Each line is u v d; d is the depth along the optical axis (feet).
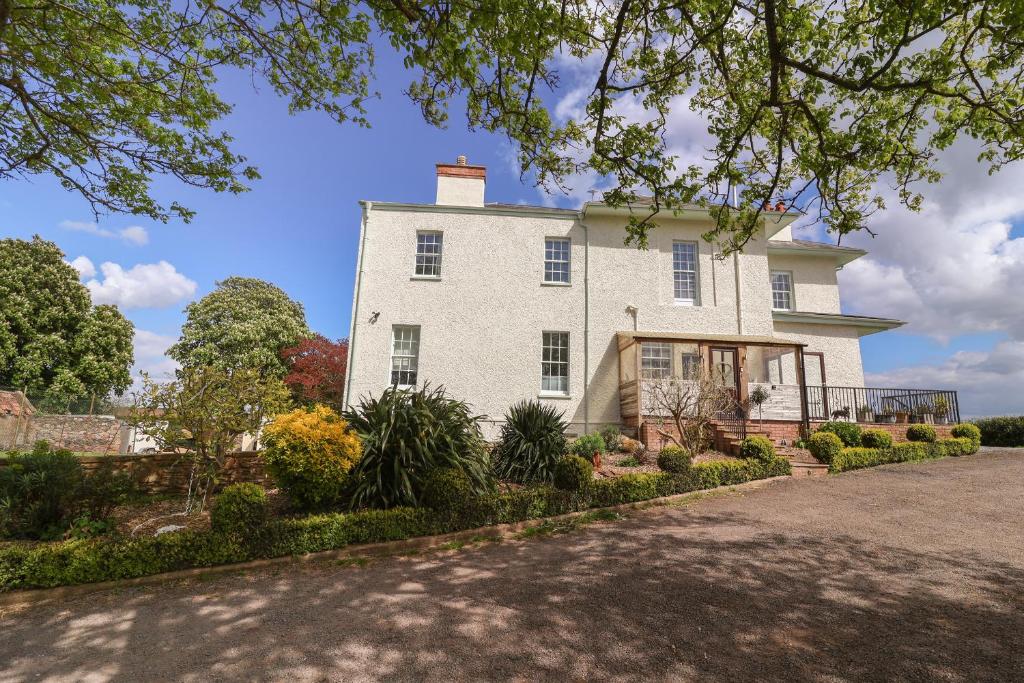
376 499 26.61
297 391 70.74
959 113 24.38
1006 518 26.20
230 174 28.78
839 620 15.38
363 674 12.82
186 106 26.32
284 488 26.22
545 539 25.43
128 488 25.53
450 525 25.90
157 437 27.27
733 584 18.43
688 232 58.03
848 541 23.22
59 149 26.14
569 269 56.29
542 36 19.02
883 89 20.31
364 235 54.49
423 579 20.03
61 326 86.43
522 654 13.73
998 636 14.12
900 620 15.28
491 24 17.60
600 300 55.47
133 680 12.67
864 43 21.91
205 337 90.22
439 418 30.22
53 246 87.76
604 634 14.79
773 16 18.84
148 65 26.25
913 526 25.32
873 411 56.70
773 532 24.91
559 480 30.94
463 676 12.66
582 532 26.40
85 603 18.02
